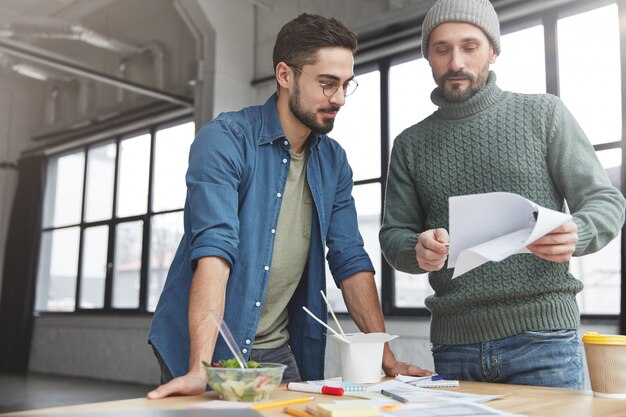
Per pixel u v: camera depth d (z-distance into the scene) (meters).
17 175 8.17
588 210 1.15
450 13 1.29
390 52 4.80
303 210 1.43
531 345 1.22
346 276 1.44
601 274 4.21
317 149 1.45
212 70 5.40
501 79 4.21
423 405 0.86
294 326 1.47
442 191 1.38
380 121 4.83
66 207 7.82
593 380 0.98
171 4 6.68
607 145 3.68
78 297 7.27
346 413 0.75
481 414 0.78
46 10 6.93
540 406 0.87
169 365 1.24
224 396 0.91
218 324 0.95
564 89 3.92
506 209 1.00
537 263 1.24
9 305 7.64
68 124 7.53
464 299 1.28
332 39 1.26
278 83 1.35
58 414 0.73
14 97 8.24
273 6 5.60
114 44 6.59
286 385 1.12
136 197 6.84
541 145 1.29
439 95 1.40
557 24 3.99
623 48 3.62
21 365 7.52
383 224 1.47
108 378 6.65
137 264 6.84
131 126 6.90
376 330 1.37
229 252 1.15
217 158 1.24
